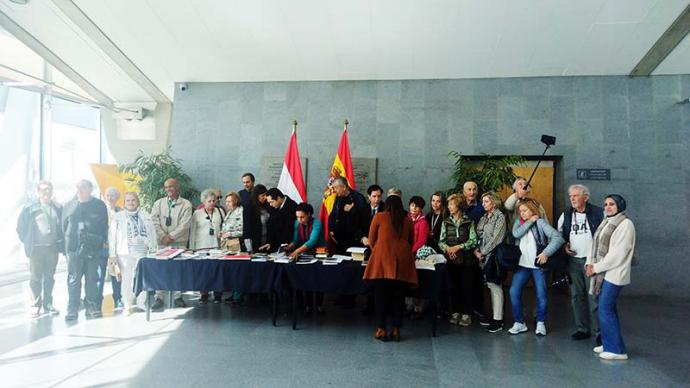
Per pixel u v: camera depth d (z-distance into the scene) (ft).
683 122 21.66
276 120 24.35
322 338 13.69
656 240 21.49
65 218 15.99
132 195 16.40
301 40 20.56
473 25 18.80
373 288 13.80
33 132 24.34
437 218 16.16
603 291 12.34
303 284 14.20
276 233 16.89
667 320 16.80
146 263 14.94
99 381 10.08
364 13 18.39
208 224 17.83
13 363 11.16
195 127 24.81
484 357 12.25
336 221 17.33
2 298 18.88
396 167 23.30
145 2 18.24
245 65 22.90
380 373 10.93
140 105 27.09
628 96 22.06
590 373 11.16
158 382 10.07
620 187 21.85
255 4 18.13
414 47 20.61
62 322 15.05
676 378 10.88
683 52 19.89
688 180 21.49
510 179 19.70
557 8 17.54
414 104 23.44
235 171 24.41
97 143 27.63
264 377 10.50
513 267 14.14
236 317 16.01
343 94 23.97
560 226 14.43
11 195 23.48
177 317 15.89
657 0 16.84
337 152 22.44
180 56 22.22
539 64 21.54
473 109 23.04
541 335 14.34
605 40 19.43
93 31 19.94
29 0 17.75
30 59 21.56
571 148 22.27
